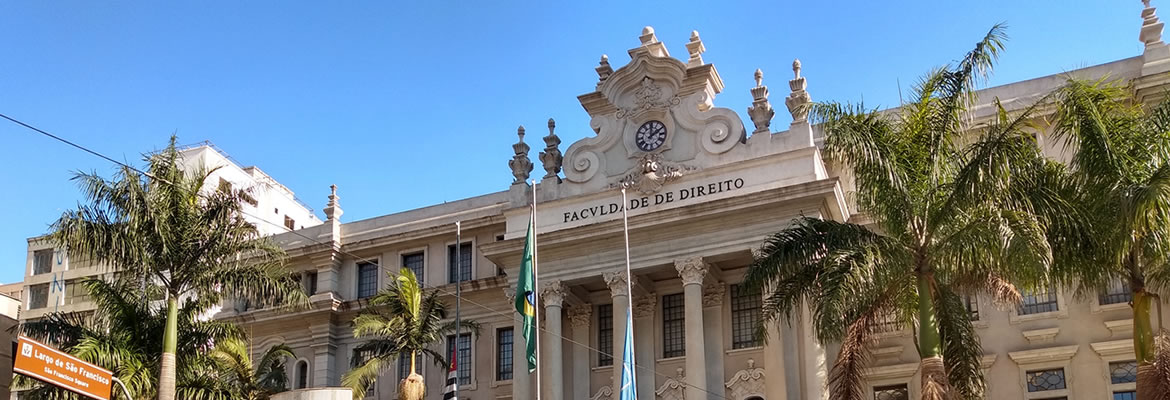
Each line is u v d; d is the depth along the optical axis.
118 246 27.55
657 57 39.84
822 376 33.09
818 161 36.91
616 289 37.34
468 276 44.91
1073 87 23.97
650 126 39.53
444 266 45.38
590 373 39.69
